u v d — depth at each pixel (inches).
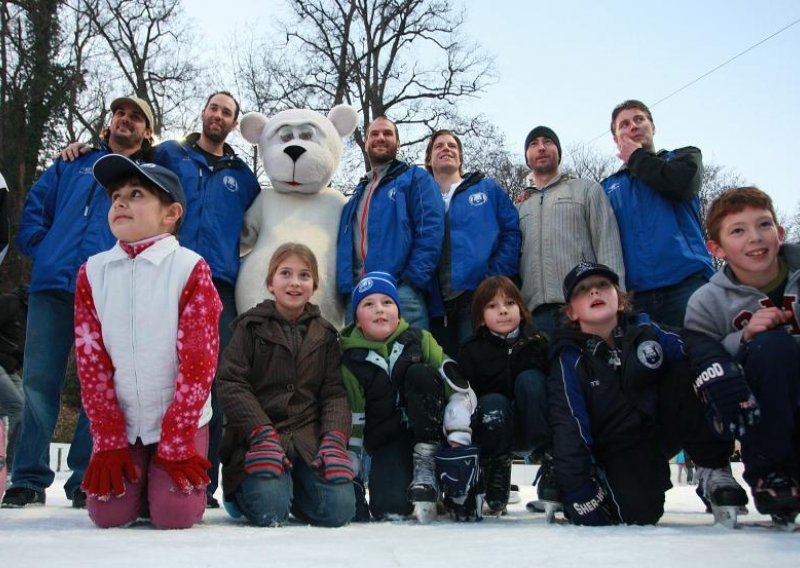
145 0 741.3
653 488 103.0
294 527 101.7
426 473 114.2
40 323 143.7
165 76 748.0
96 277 102.4
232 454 110.6
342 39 706.2
